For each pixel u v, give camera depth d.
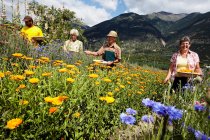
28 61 5.09
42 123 2.90
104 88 4.55
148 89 6.68
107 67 5.98
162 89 7.27
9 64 4.77
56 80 3.93
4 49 5.08
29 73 3.61
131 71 8.68
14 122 2.48
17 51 5.31
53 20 13.98
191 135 2.04
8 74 3.59
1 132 2.69
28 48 5.71
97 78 4.70
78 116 3.34
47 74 3.76
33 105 3.03
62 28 14.50
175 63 5.85
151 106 1.90
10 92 3.15
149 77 9.12
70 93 3.53
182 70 5.18
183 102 2.95
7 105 2.99
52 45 7.28
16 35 5.87
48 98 2.87
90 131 3.58
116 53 6.96
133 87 5.61
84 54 7.89
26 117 2.95
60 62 4.84
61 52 7.00
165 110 1.62
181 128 2.14
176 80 5.39
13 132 2.70
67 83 3.85
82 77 4.39
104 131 3.74
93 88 4.23
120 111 4.54
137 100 5.32
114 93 4.67
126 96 5.07
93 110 3.79
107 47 7.04
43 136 2.90
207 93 2.03
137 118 4.46
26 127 2.92
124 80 5.81
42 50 6.24
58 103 2.80
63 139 2.97
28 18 7.38
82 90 3.77
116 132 3.79
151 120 2.12
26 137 2.74
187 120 2.13
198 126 2.10
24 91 3.25
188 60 5.82
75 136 3.18
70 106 3.34
